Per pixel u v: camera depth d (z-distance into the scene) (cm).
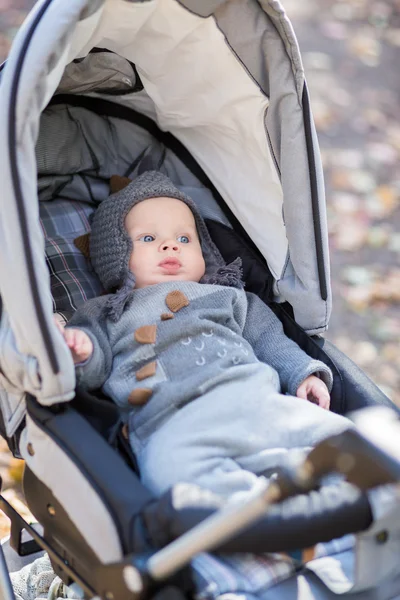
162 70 209
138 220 216
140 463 168
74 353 175
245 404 173
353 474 120
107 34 190
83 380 181
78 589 165
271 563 151
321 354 200
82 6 160
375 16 563
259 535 132
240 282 215
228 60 199
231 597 141
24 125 154
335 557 157
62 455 151
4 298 155
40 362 153
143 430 175
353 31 545
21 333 154
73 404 171
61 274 217
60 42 158
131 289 205
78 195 231
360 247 384
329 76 497
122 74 217
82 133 229
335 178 421
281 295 215
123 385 184
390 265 378
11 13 460
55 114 224
